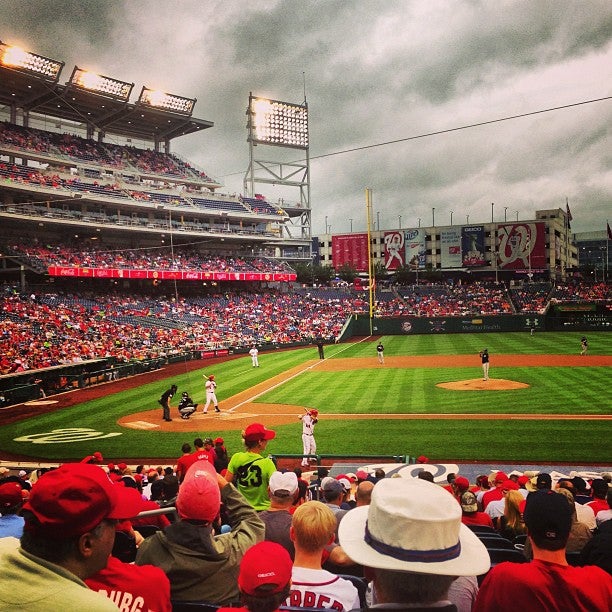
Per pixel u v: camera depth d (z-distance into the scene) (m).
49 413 27.38
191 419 24.67
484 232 103.06
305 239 91.25
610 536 4.04
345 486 10.36
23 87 59.91
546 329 66.94
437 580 2.34
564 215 120.75
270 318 65.69
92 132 70.06
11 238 55.06
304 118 88.81
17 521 4.93
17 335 40.94
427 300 79.38
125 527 5.67
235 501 4.29
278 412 25.42
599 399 24.55
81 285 58.75
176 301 62.09
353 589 3.53
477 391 28.03
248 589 2.54
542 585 2.83
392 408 24.91
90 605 2.05
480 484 12.20
